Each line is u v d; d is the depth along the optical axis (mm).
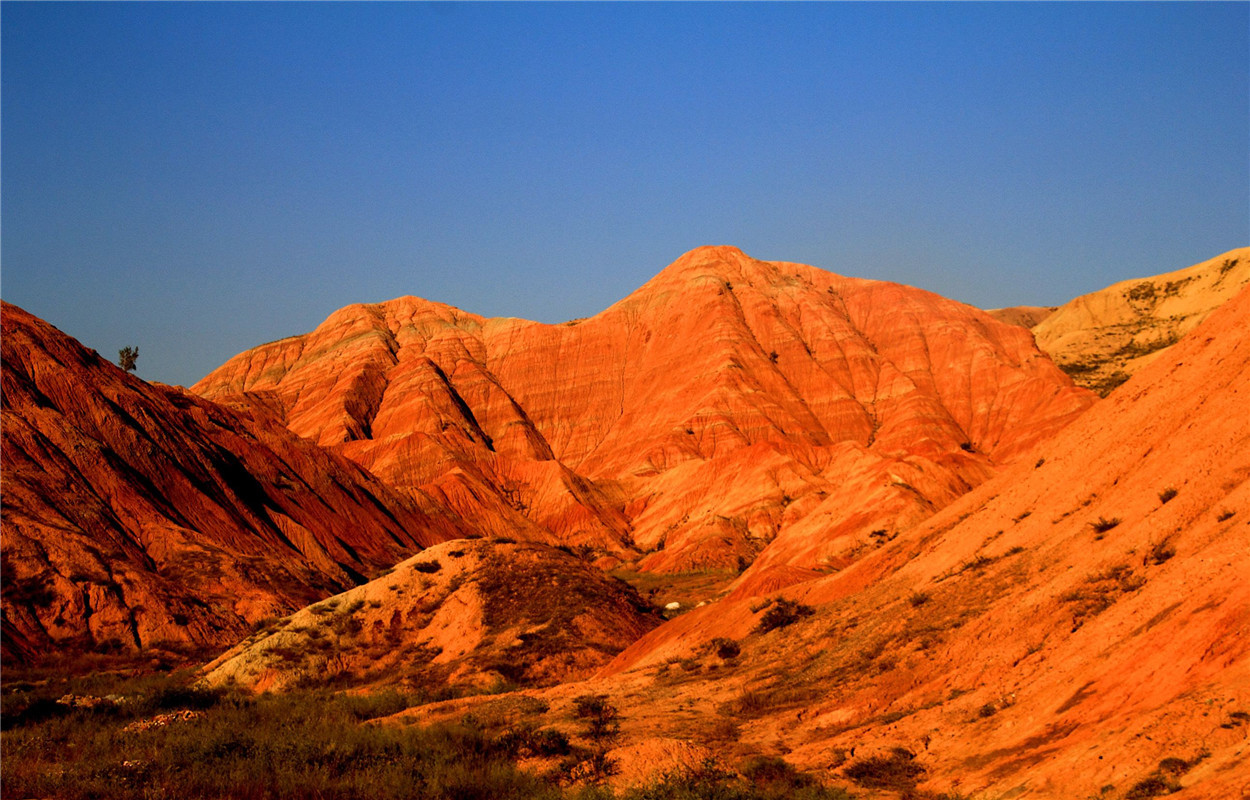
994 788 19141
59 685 51750
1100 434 35500
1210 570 21969
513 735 29297
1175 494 27516
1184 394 32469
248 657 56312
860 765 22469
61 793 23594
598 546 138000
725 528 124062
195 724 34406
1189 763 16547
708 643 41500
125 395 91188
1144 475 30188
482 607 58594
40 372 85312
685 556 117688
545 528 144375
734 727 29062
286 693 48781
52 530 69188
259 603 73062
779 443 147625
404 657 56719
